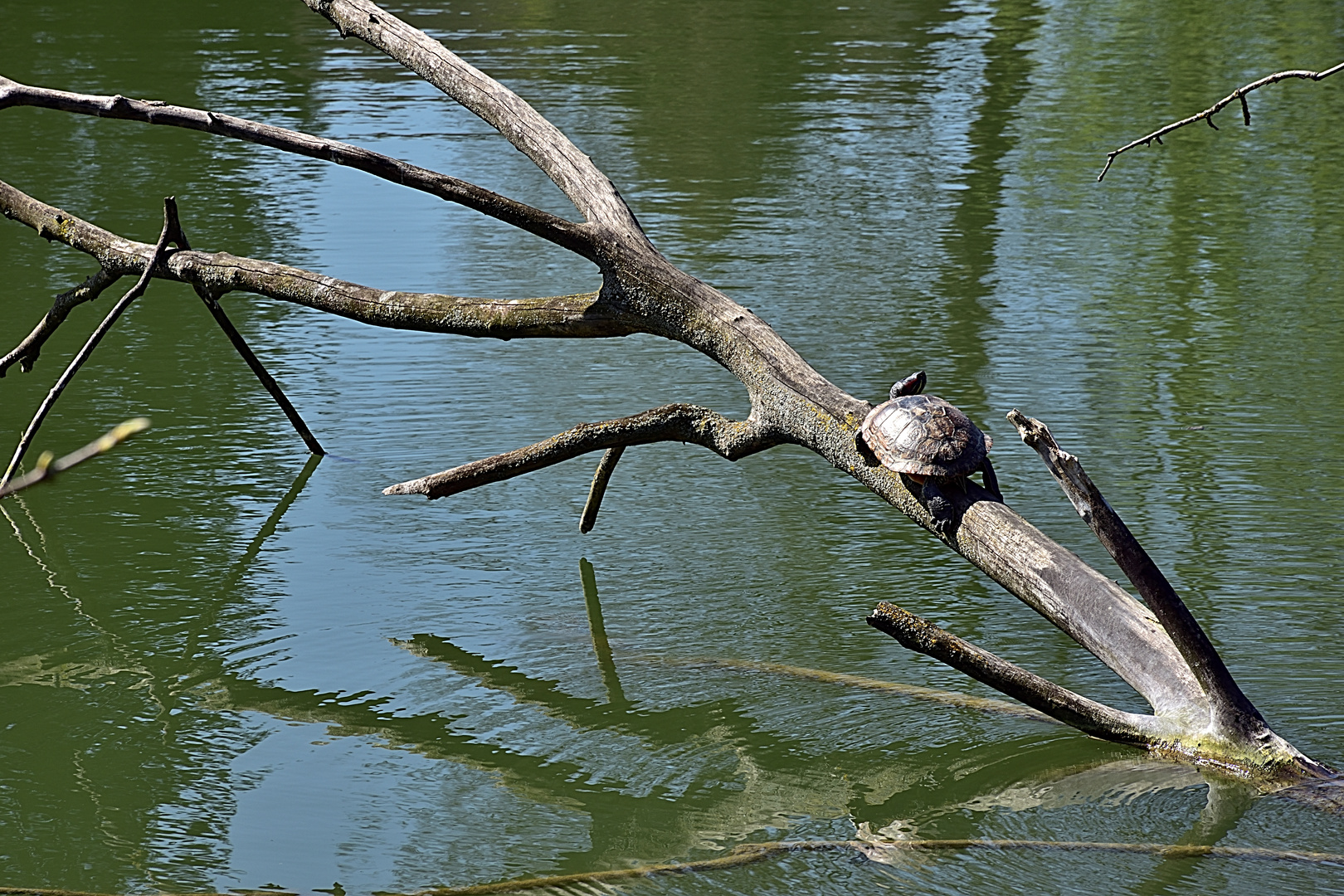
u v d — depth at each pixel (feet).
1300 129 96.32
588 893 25.94
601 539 43.39
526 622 37.91
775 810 29.14
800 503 46.42
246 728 32.55
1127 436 48.85
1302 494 44.01
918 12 132.98
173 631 37.27
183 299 66.28
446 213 77.10
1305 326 60.29
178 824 28.27
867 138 93.35
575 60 112.57
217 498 46.01
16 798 29.25
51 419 51.62
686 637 36.94
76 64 105.50
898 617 28.89
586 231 38.86
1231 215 77.97
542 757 31.35
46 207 45.80
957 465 31.40
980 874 26.35
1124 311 62.59
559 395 54.85
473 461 44.39
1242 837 27.14
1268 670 33.35
